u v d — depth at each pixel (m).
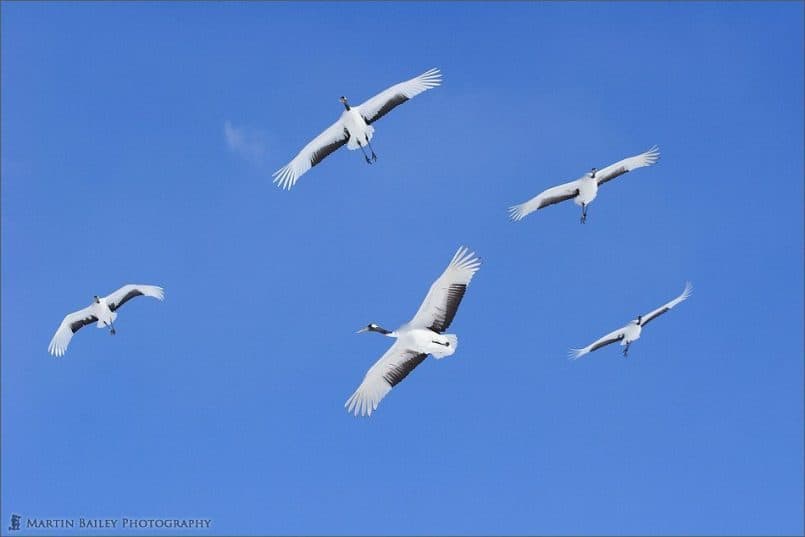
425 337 21.33
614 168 31.95
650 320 34.00
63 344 33.44
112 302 33.72
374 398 22.66
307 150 30.16
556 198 32.22
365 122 29.83
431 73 29.95
